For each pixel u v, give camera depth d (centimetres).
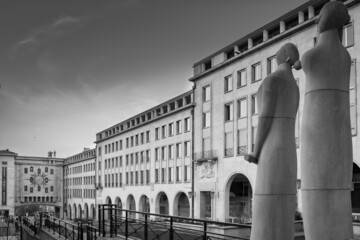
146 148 5994
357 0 2795
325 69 563
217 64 4150
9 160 10750
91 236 1533
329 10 570
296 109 648
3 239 3916
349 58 582
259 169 633
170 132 5350
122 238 1374
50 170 11762
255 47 3622
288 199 618
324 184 546
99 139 8200
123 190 6806
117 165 7181
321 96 561
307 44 3130
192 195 4481
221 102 4094
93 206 8950
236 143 3844
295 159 634
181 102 5241
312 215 549
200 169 4334
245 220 3622
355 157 2731
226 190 3944
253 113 3675
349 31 2875
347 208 547
